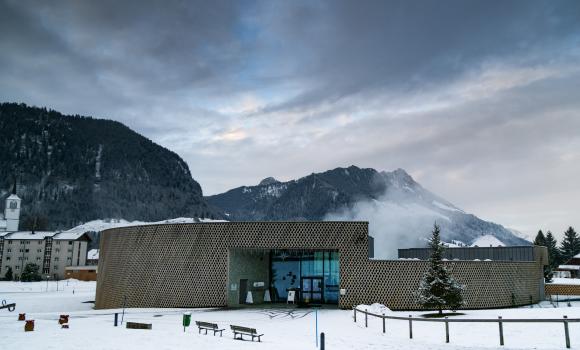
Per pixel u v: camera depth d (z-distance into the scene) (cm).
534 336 2523
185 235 4875
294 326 3278
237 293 4775
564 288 6531
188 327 3198
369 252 4994
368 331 2959
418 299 3750
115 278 5494
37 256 15900
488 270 4734
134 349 2138
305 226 4622
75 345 2202
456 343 2441
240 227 4719
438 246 3709
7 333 2662
